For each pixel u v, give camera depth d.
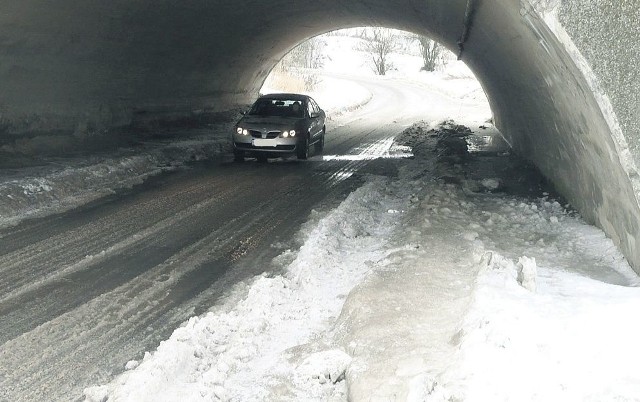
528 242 7.82
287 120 16.53
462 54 19.81
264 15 20.62
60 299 6.12
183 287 6.54
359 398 3.89
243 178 13.45
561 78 7.05
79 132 15.79
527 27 7.03
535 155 13.55
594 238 7.57
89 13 13.38
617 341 3.90
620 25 5.28
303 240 8.44
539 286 5.57
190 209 10.25
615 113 5.41
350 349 4.67
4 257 7.40
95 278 6.77
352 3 20.06
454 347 4.38
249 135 15.95
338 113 34.53
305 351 4.84
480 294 5.01
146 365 4.39
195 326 5.12
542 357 3.85
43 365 4.73
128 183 12.40
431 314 5.11
